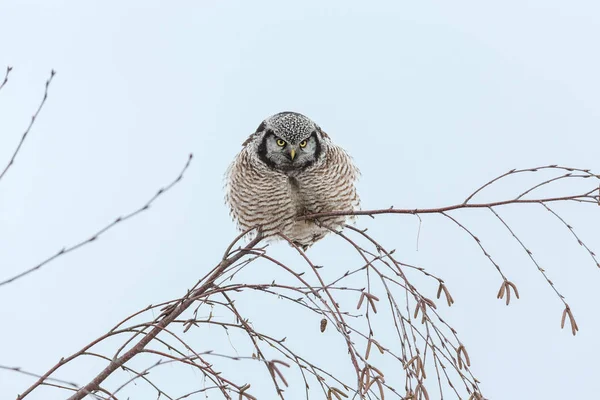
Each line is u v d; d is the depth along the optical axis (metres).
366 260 8.71
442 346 8.24
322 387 8.20
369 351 7.73
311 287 8.28
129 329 8.48
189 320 8.62
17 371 6.83
